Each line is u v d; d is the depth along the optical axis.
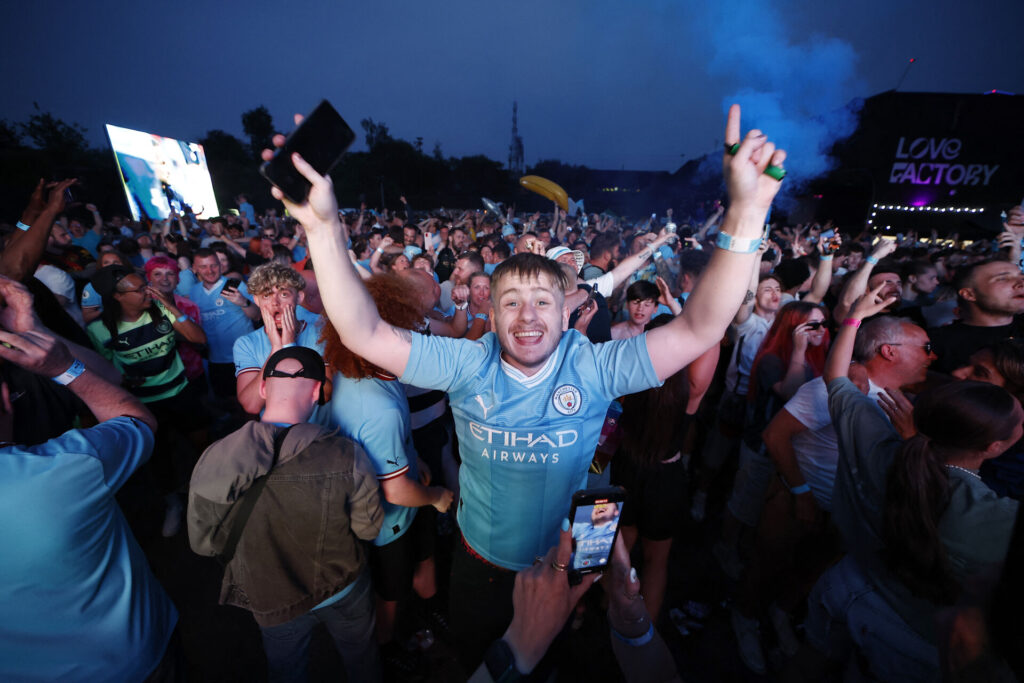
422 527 2.29
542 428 1.26
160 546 3.14
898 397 1.76
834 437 2.13
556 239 10.53
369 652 1.87
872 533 1.56
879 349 2.10
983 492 1.25
